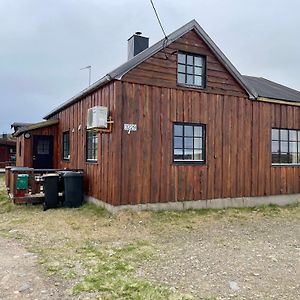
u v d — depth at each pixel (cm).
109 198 855
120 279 425
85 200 1020
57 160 1439
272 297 380
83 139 1082
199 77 981
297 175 1167
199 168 955
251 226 788
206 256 534
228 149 1013
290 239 661
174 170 913
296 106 1179
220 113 1001
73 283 413
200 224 788
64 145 1363
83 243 605
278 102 1115
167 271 461
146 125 873
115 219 785
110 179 851
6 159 2605
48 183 921
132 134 851
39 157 1444
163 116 900
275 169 1115
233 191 1017
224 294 386
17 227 719
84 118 1077
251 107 1068
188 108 942
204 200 960
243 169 1042
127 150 843
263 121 1094
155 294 380
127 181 841
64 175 938
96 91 970
